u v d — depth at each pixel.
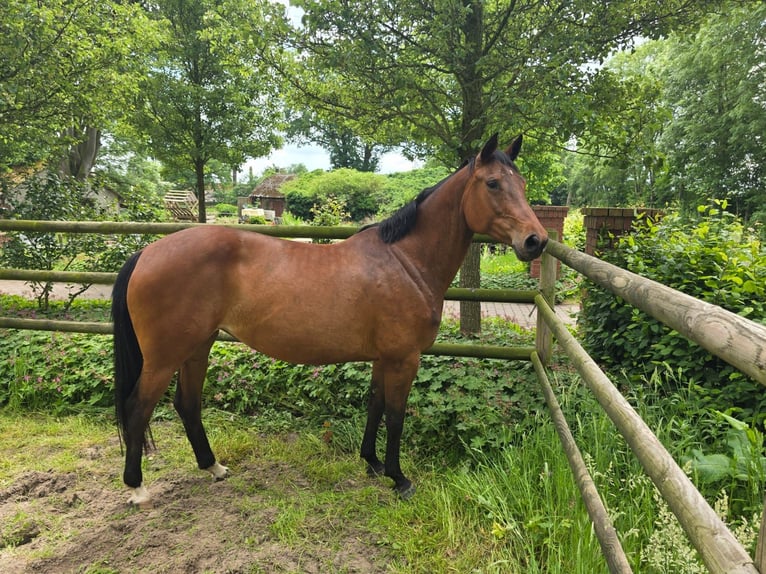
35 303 5.71
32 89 5.47
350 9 3.30
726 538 0.70
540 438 2.32
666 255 2.91
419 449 2.72
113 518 2.17
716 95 13.70
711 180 13.98
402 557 1.94
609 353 3.03
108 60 6.28
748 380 2.30
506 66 3.50
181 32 9.95
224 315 2.19
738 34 12.56
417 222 2.24
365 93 4.02
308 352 2.22
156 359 2.16
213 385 3.36
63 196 6.03
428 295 2.21
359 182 21.67
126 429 2.22
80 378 3.46
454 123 4.18
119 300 2.20
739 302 2.51
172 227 3.35
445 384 2.96
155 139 10.32
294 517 2.16
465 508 2.19
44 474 2.51
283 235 3.13
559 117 3.08
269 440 2.94
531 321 6.31
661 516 1.39
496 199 2.01
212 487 2.45
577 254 1.96
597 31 3.22
